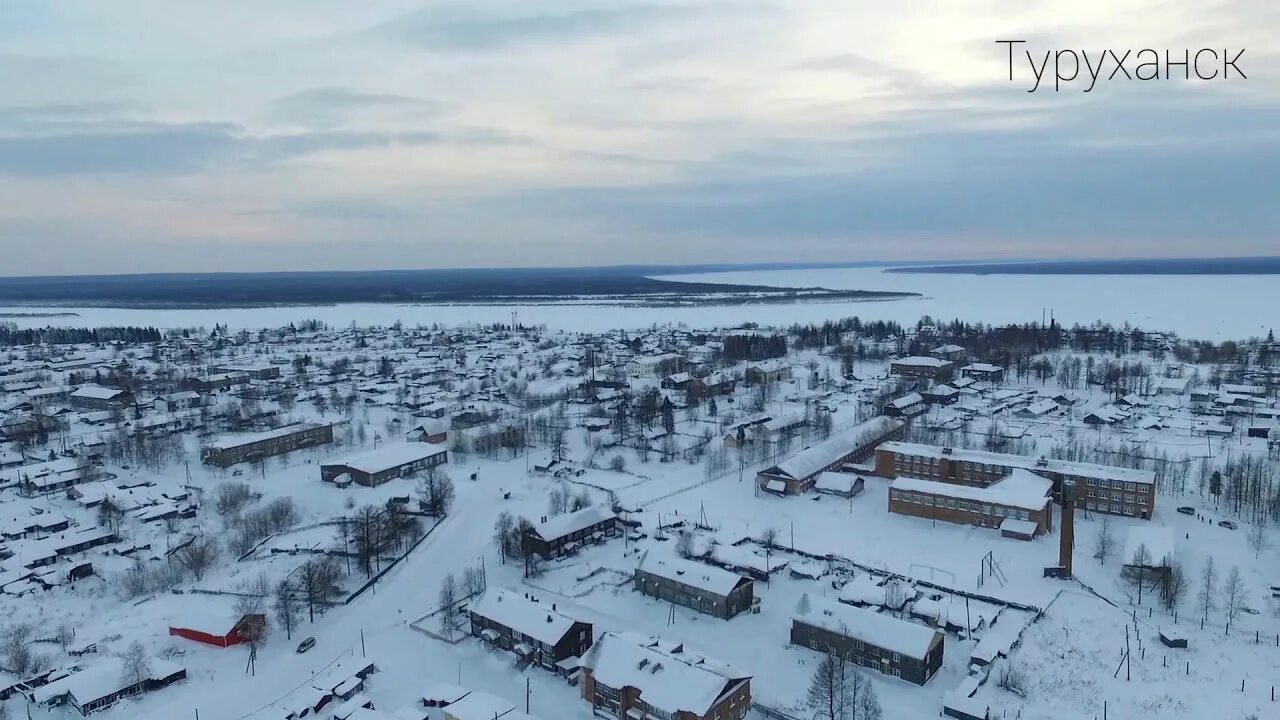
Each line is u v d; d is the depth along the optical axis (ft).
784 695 435.12
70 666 465.47
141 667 447.01
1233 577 524.93
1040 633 489.67
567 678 456.86
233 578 584.81
